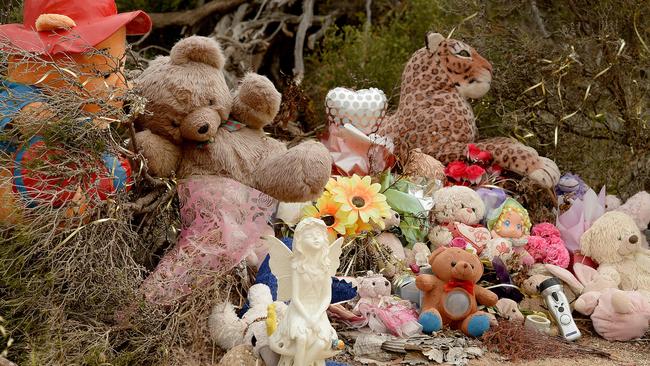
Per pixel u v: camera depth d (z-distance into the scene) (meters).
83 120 3.35
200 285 3.56
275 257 3.12
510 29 5.74
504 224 4.37
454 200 4.33
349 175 4.56
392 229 4.32
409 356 3.52
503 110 5.48
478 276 3.73
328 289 3.11
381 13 7.83
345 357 3.53
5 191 3.38
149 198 3.82
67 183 3.36
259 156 3.97
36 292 3.20
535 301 4.09
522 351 3.62
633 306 3.94
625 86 5.38
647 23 5.41
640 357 3.73
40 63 3.46
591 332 4.07
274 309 3.14
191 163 3.91
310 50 7.55
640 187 5.41
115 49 3.74
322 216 4.12
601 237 4.27
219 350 3.50
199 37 3.91
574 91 5.50
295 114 5.40
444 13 6.66
